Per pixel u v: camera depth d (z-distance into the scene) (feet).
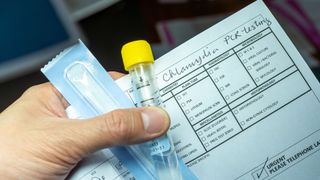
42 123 0.83
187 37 1.32
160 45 1.33
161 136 0.77
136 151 0.80
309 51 1.21
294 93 0.81
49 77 0.83
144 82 0.79
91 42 1.42
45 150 0.80
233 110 0.81
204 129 0.80
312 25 1.22
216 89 0.81
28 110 0.86
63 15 1.36
